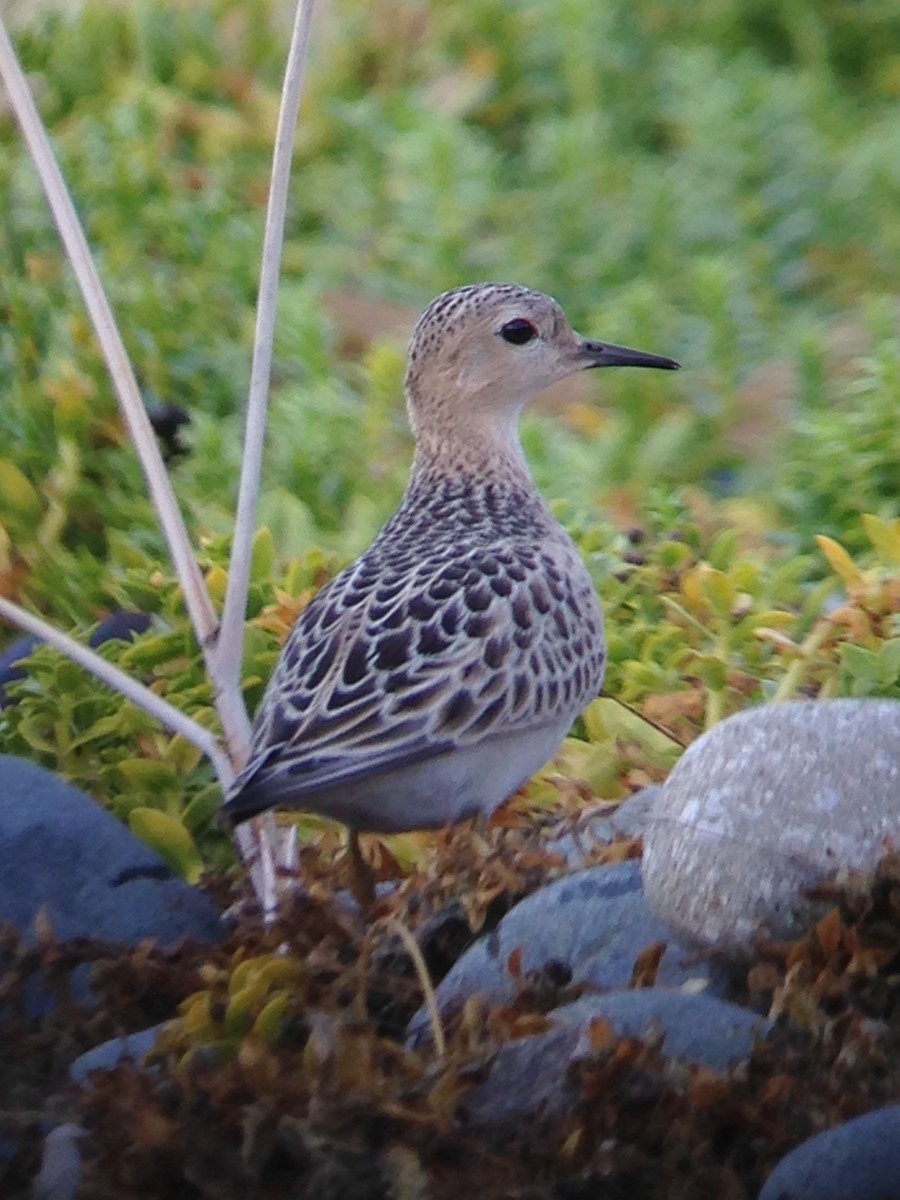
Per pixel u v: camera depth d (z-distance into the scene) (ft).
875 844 16.38
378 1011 17.16
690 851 16.71
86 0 37.88
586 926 17.44
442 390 20.97
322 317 30.50
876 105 40.65
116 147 32.65
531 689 18.67
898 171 36.29
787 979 15.87
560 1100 15.25
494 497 20.71
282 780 17.53
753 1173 15.05
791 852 16.39
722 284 30.68
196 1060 15.80
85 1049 16.63
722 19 41.50
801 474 26.99
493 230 35.99
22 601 25.25
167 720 19.89
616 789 20.61
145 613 23.43
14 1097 16.10
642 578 23.27
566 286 34.19
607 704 21.40
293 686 18.34
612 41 40.29
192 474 27.04
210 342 29.58
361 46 39.78
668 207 34.63
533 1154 14.96
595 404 32.37
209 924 18.24
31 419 27.63
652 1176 14.80
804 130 37.06
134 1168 15.06
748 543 26.78
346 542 25.29
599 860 18.66
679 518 24.85
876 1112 14.60
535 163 36.37
